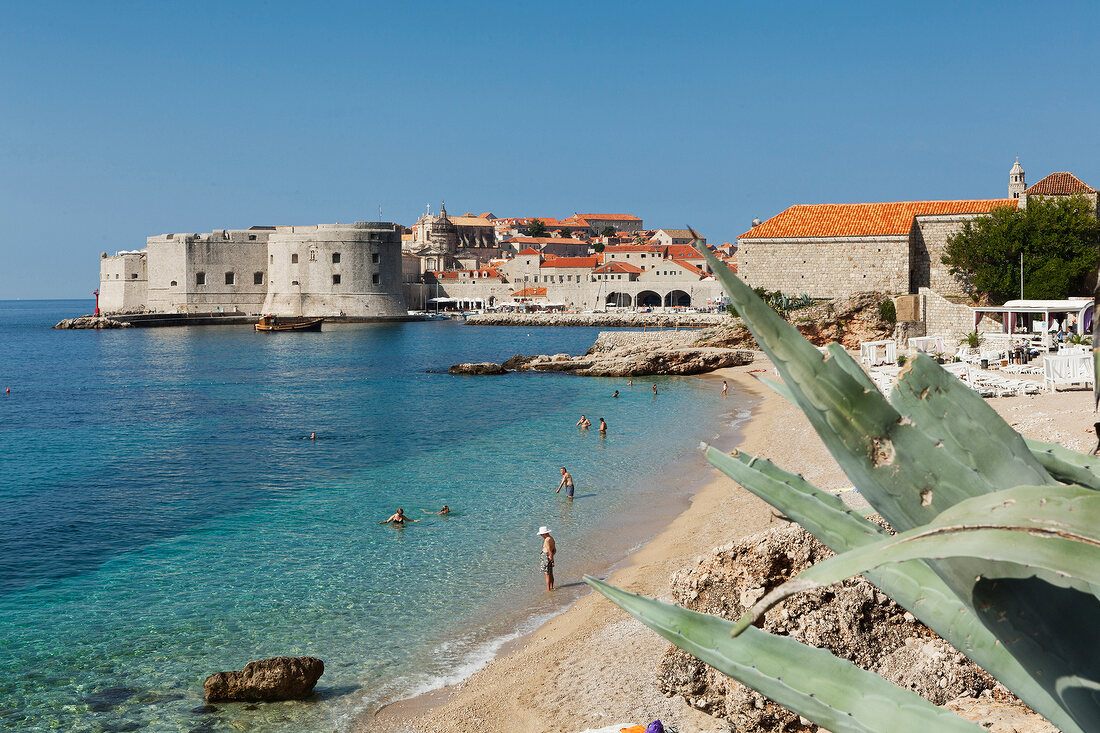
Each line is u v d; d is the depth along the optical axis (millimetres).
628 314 192875
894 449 2773
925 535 2211
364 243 194500
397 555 28359
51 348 146375
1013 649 2674
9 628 22250
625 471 41750
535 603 23453
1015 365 49562
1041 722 7527
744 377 87688
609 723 14891
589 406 68750
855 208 93375
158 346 147750
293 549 29344
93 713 17656
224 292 194750
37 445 54500
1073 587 2615
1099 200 86625
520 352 129375
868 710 3252
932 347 64250
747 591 11938
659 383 85375
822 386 2783
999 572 2645
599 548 28562
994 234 79562
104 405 75500
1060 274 74062
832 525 3510
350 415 66562
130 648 20922
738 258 94750
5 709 17812
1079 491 2189
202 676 19344
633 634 19719
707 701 12477
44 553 29547
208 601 24219
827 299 91062
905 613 11117
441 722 16578
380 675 19188
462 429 57812
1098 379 2359
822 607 11344
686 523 30750
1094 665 2602
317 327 177250
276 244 192375
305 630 21875
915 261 90062
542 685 17500
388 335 167375
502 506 35000
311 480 41781
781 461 39875
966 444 2764
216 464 46906
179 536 31500
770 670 3375
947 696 9523
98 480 42875
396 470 43750
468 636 21281
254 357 124500
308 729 16891
